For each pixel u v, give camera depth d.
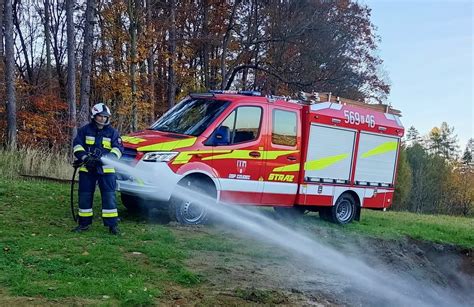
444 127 82.06
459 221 17.00
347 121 11.10
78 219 7.84
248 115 9.47
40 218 8.20
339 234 10.15
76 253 6.23
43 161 14.35
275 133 9.83
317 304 5.92
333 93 28.20
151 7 26.53
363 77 30.61
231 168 9.15
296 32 26.62
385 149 12.07
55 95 27.39
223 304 5.23
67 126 22.33
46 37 30.09
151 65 26.77
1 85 24.70
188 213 8.89
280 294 5.86
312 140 10.46
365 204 11.74
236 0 28.98
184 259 6.67
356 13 30.33
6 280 5.05
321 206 10.98
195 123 9.23
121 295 4.97
